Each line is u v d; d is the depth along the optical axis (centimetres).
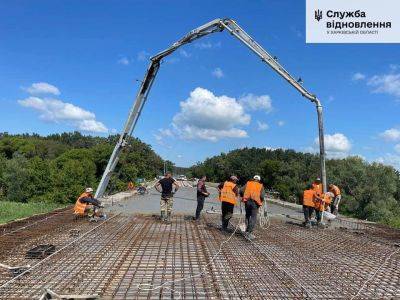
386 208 3378
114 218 1419
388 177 3519
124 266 722
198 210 1401
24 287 590
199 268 716
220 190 1214
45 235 1026
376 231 1255
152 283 618
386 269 739
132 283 618
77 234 1040
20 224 1226
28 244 903
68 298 534
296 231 1216
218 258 802
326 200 1342
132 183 4250
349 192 3656
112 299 542
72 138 11275
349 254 873
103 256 798
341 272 711
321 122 1391
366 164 3691
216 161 8769
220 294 573
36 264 717
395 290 611
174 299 548
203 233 1118
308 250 907
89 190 1370
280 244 977
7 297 544
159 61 1619
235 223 1365
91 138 10138
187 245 928
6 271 677
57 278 639
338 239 1075
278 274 688
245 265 748
